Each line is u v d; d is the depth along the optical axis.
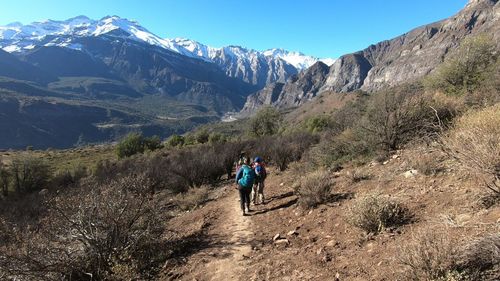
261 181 11.14
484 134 5.36
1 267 6.21
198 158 21.02
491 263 3.73
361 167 10.70
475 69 18.75
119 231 7.48
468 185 6.05
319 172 9.90
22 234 7.00
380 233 5.77
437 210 5.75
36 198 20.31
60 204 7.39
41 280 6.48
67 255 6.78
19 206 18.86
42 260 6.57
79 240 7.09
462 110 10.27
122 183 11.07
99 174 28.44
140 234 7.82
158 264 7.52
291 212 9.00
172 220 11.80
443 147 6.65
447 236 4.29
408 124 10.84
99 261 7.11
